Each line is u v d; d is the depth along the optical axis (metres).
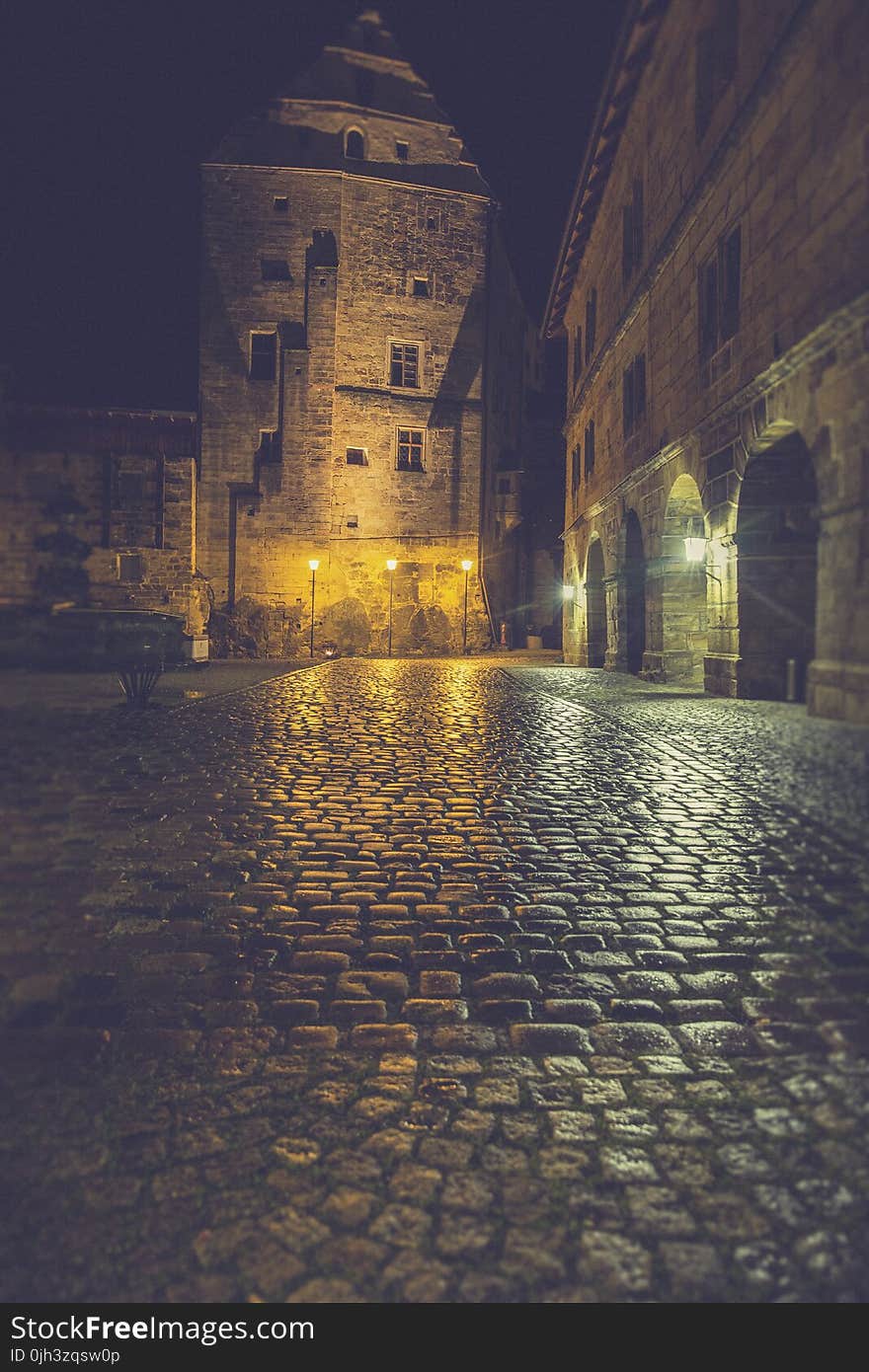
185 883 5.27
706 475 12.67
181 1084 3.12
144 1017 3.62
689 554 12.68
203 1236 2.34
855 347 7.61
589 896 5.20
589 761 9.64
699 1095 3.07
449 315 40.22
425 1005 3.79
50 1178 2.58
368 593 38.84
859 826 4.48
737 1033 3.53
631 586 19.91
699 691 15.06
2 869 5.19
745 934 4.59
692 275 13.73
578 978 4.07
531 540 47.97
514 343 47.31
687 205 13.50
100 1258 2.26
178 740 10.20
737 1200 2.49
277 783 8.32
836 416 7.98
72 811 5.92
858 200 7.95
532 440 48.59
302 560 37.44
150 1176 2.59
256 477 37.25
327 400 37.34
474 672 25.00
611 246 20.22
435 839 6.44
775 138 10.07
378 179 38.41
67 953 4.21
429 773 8.98
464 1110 2.97
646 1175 2.62
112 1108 2.95
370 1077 3.19
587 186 20.48
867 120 7.82
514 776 8.82
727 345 11.94
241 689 17.66
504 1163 2.67
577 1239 2.34
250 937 4.52
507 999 3.86
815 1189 2.54
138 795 7.13
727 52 12.02
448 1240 2.33
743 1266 2.23
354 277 38.25
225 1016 3.65
